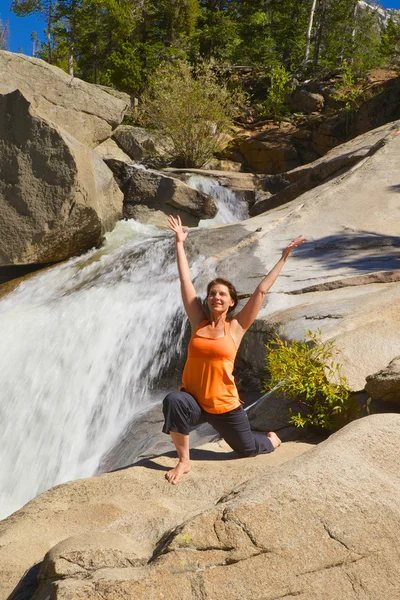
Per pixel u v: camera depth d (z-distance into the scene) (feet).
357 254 34.42
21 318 35.68
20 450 30.27
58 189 43.52
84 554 10.14
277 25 157.79
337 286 29.27
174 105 79.92
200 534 9.63
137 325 33.06
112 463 24.77
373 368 18.88
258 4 156.66
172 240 40.91
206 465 15.14
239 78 125.49
